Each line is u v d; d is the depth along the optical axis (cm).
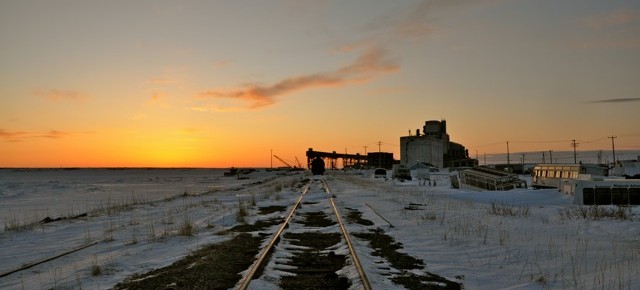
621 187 2433
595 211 1844
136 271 998
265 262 990
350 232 1468
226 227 1712
